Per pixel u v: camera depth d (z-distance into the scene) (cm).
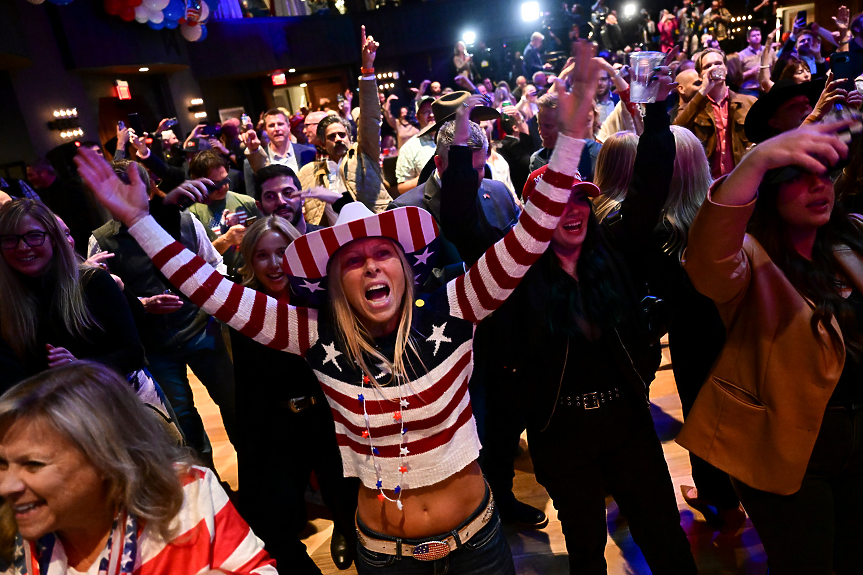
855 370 153
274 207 304
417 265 162
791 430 155
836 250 157
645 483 191
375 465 152
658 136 185
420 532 154
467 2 1628
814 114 207
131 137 495
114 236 302
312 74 1627
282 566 220
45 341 217
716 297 160
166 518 117
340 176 379
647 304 203
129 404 117
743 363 162
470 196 196
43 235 210
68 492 109
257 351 215
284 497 220
